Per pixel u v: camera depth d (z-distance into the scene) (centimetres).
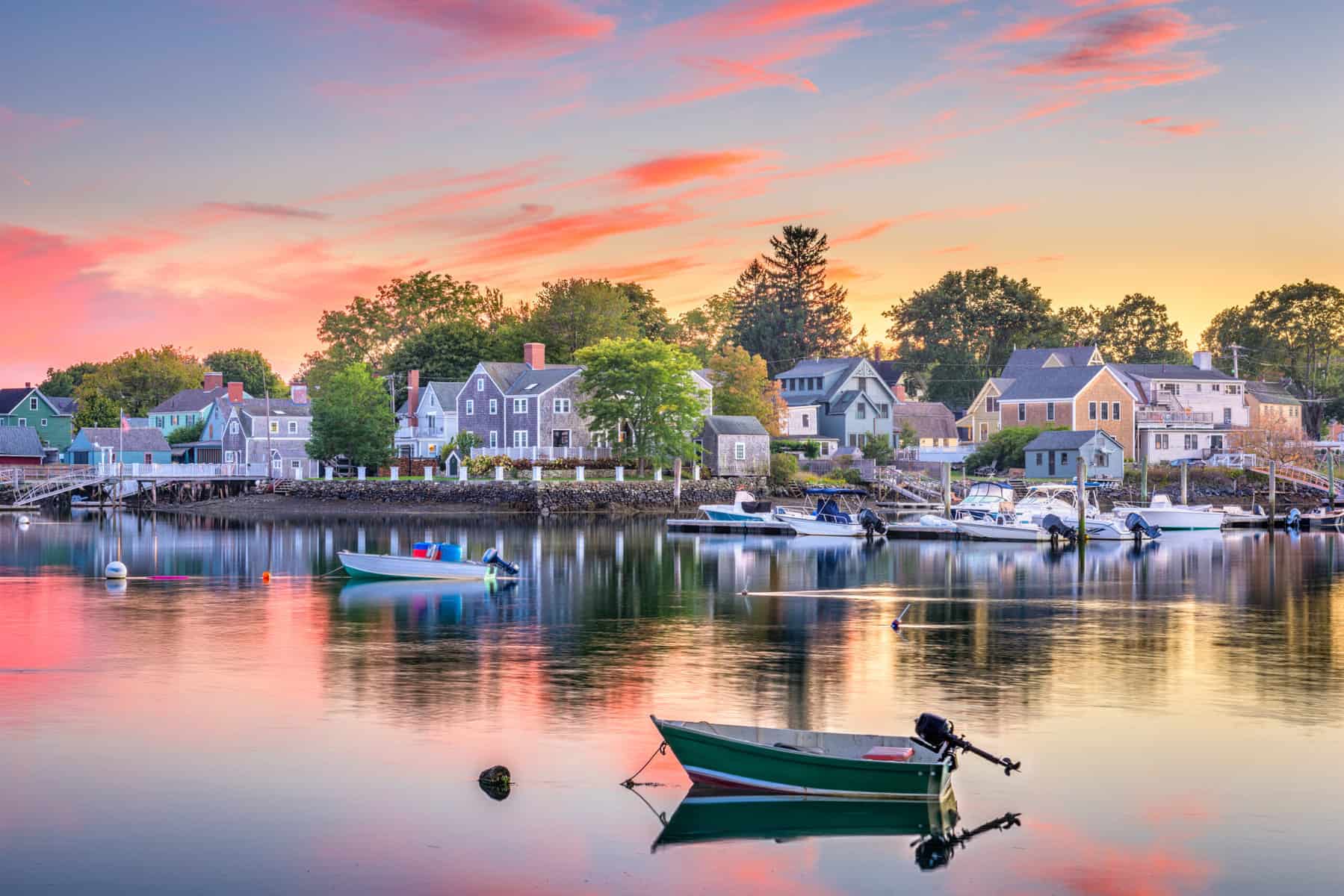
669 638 4325
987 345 19575
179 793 2556
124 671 3725
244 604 5197
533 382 12156
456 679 3609
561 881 2147
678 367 11475
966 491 11381
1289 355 18738
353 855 2245
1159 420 13575
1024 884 2148
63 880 2130
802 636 4372
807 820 2442
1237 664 3859
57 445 17725
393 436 13088
